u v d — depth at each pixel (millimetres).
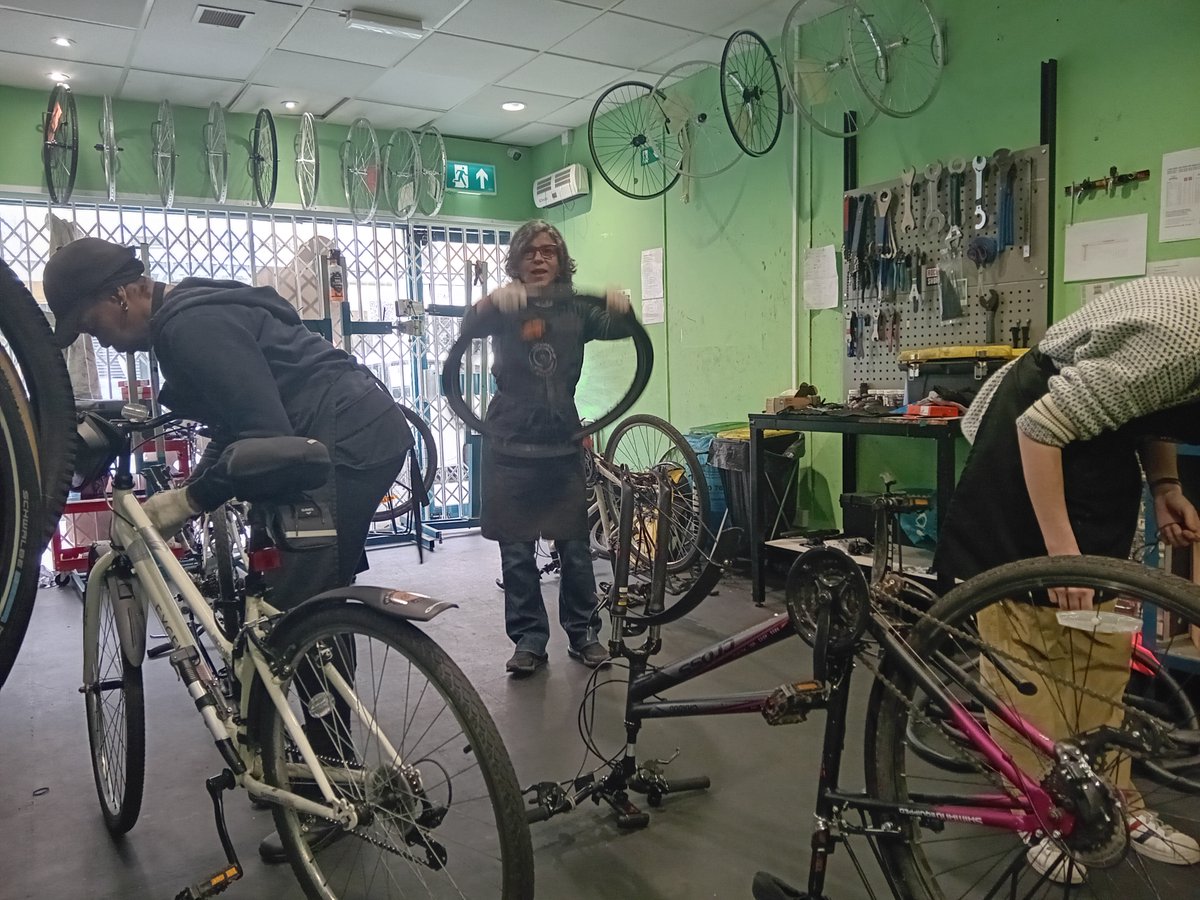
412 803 1347
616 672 2920
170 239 5172
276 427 1541
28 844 1927
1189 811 1646
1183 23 2801
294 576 1743
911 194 3631
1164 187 2869
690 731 2436
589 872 1762
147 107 5055
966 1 3428
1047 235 3178
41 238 4812
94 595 1919
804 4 3877
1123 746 1208
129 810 1867
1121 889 1560
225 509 2193
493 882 1724
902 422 3064
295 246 5562
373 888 1709
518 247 2652
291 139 5512
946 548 1782
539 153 6355
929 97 3510
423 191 5883
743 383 4711
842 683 1421
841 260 4047
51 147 4535
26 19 3848
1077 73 3090
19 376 1037
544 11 3939
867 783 1454
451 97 5172
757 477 3699
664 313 5242
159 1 3719
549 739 2408
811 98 3955
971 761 1329
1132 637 1746
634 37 4270
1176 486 1770
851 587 1372
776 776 2160
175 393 1713
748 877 1730
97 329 1635
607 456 4379
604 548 3863
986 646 1349
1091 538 1609
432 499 5926
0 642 996
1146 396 1378
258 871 1804
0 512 998
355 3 3805
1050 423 1455
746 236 4590
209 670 1592
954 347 3227
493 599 3959
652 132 5133
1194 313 1344
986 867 1710
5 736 2539
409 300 5188
